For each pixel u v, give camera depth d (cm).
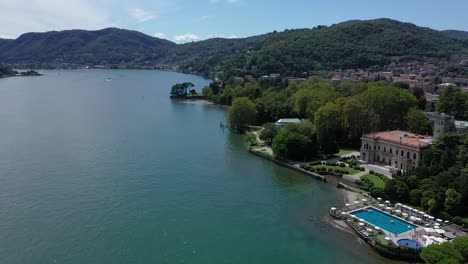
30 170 14575
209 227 10456
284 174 15138
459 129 17725
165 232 10106
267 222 10838
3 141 18888
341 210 11431
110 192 12625
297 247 9512
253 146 19138
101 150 17662
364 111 18438
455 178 11238
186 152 17875
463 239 8088
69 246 9281
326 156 17275
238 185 13700
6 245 9225
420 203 11462
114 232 10012
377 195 12400
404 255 8925
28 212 10981
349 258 9062
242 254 9175
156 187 13212
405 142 14775
